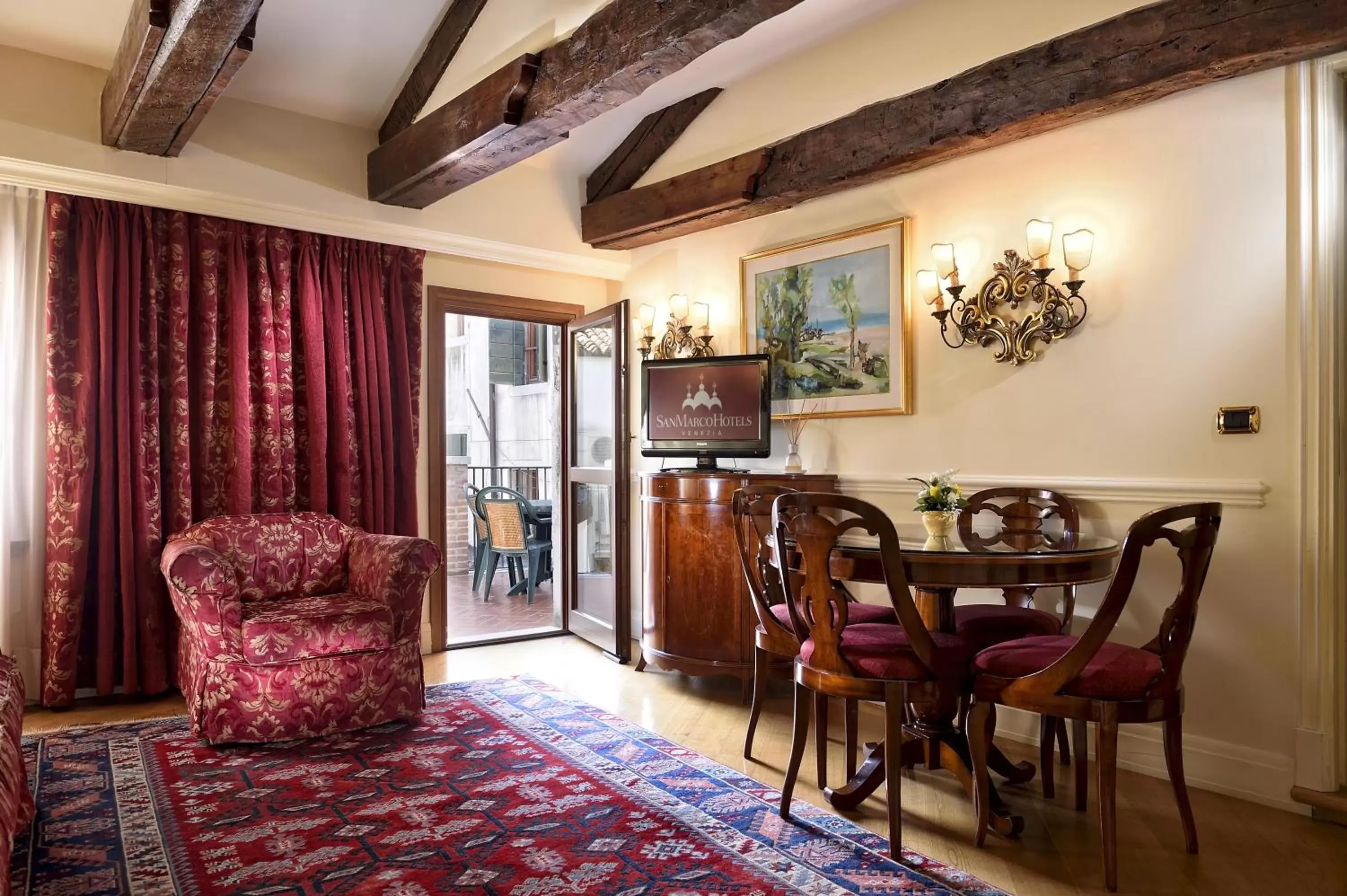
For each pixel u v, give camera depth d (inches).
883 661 90.4
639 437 199.9
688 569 156.5
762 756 120.6
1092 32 113.9
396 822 96.3
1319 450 100.8
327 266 164.9
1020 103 121.1
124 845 90.1
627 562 181.3
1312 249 101.7
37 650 140.6
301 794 104.5
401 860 87.0
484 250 184.4
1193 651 111.0
